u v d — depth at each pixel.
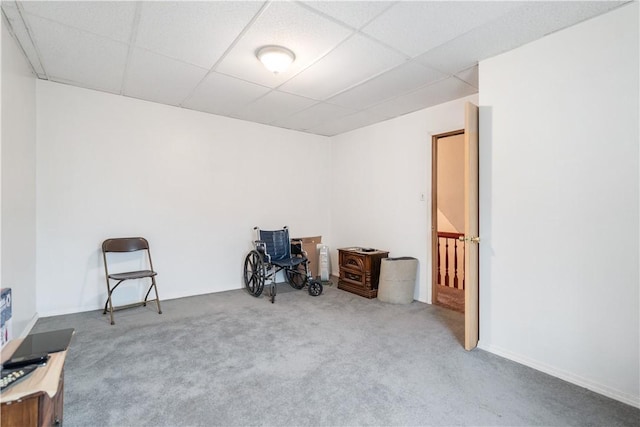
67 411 1.72
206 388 1.96
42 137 3.08
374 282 4.05
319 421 1.67
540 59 2.22
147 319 3.17
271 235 4.35
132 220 3.61
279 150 4.78
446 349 2.53
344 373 2.15
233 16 2.03
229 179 4.30
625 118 1.87
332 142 5.29
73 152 3.25
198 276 4.09
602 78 1.95
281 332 2.86
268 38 2.29
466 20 2.04
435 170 3.83
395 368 2.22
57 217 3.18
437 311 3.50
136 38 2.30
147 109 3.67
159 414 1.71
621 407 1.81
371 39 2.28
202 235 4.11
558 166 2.14
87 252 3.36
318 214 5.24
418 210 3.95
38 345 1.36
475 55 2.49
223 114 4.15
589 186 2.01
